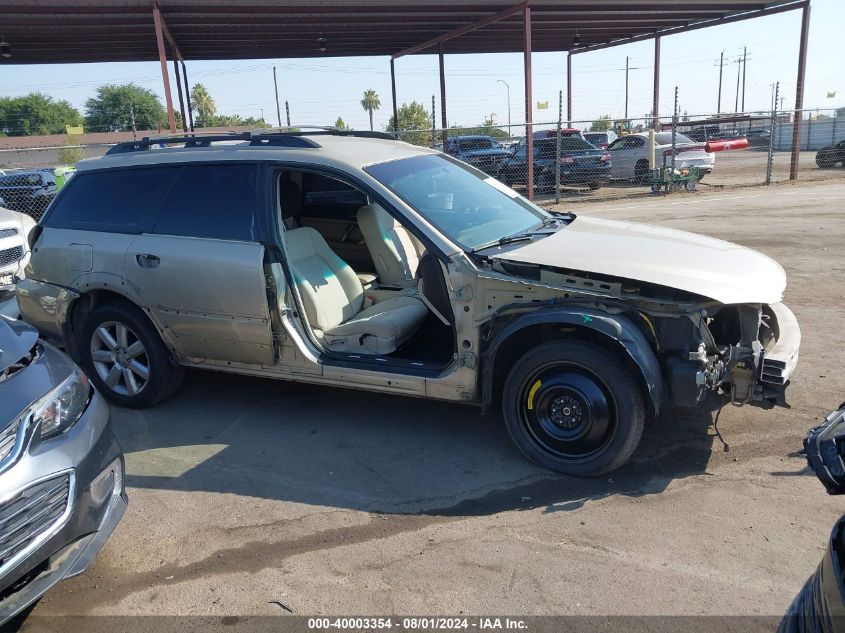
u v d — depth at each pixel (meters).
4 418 2.70
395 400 5.07
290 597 3.00
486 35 21.88
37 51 18.55
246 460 4.27
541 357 3.80
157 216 4.74
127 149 5.16
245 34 17.95
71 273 4.96
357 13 16.30
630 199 17.91
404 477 3.98
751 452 4.07
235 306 4.41
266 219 4.40
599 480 3.85
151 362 4.89
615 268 3.74
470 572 3.11
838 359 5.46
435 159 5.06
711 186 19.80
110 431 3.23
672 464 3.97
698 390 3.58
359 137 5.45
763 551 3.16
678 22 21.88
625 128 28.78
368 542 3.37
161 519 3.66
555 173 18.78
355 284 5.01
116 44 18.17
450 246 3.99
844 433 1.89
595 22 20.80
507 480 3.90
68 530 2.78
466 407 4.89
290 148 4.53
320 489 3.89
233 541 3.43
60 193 5.20
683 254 4.06
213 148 4.75
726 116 19.34
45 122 74.69
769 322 4.27
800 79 19.86
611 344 3.73
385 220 5.49
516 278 3.80
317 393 5.27
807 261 8.83
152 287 4.65
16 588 2.65
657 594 2.91
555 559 3.17
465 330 3.94
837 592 1.72
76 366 3.36
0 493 2.55
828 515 3.41
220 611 2.93
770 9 19.83
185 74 20.81
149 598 3.04
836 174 21.38
